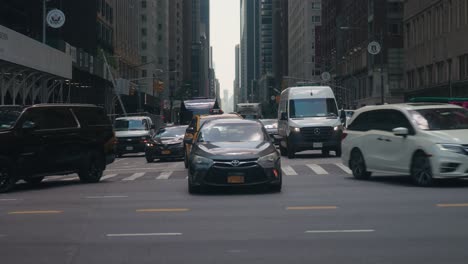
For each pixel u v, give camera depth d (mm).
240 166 13555
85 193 15016
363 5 83438
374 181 16562
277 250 8133
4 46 31844
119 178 19938
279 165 14102
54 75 42281
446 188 14328
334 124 27312
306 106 28078
